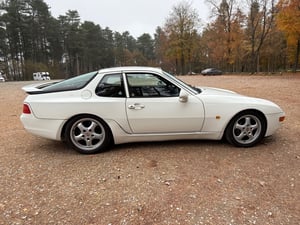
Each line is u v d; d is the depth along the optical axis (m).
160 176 2.82
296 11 24.75
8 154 3.57
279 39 39.22
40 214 2.17
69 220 2.09
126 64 81.44
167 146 3.75
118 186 2.62
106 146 3.59
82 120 3.44
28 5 53.31
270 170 2.93
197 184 2.64
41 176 2.87
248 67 48.56
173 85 3.58
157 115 3.46
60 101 3.36
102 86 3.48
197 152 3.50
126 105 3.42
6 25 50.56
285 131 4.38
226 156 3.35
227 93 4.00
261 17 33.69
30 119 3.41
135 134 3.55
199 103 3.50
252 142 3.66
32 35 55.34
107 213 2.18
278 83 15.54
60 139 3.51
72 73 64.62
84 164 3.18
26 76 55.12
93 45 67.06
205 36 45.25
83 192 2.52
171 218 2.10
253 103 3.60
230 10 38.00
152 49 93.62
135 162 3.21
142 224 2.03
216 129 3.61
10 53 53.66
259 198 2.38
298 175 2.80
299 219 2.07
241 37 38.22
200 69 64.75
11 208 2.26
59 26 59.91
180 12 44.62
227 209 2.21
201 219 2.08
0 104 9.03
